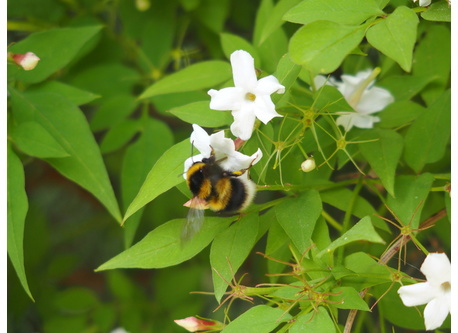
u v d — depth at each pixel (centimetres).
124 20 61
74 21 62
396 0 53
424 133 54
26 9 61
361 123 55
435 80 56
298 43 49
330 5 50
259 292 51
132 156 57
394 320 53
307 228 52
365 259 51
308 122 52
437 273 49
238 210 52
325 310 50
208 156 51
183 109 52
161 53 61
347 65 58
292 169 53
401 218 52
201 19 60
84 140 54
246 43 56
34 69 56
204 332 53
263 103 50
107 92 60
